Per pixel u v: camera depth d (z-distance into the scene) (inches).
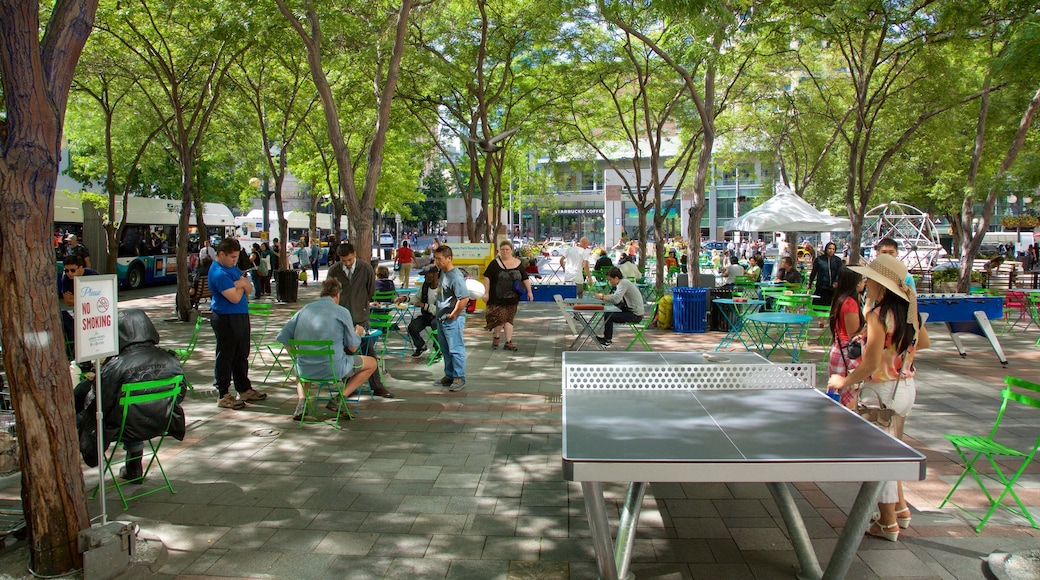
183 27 594.6
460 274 352.2
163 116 737.6
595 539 146.1
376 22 519.2
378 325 389.1
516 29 678.5
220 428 286.2
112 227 741.3
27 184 152.2
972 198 613.0
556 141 885.8
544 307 780.6
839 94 810.8
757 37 607.5
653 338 525.3
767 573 162.9
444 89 741.3
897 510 183.8
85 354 174.9
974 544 175.8
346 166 393.4
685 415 162.1
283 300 799.7
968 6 476.7
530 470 235.0
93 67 624.1
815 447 135.2
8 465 194.4
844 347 189.8
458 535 184.7
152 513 200.7
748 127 936.3
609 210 1240.8
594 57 728.3
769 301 566.3
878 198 1230.9
